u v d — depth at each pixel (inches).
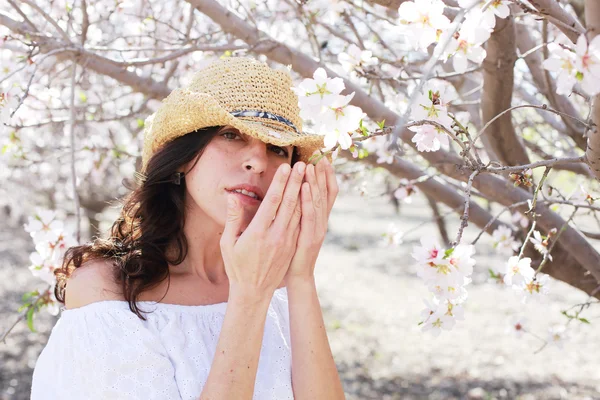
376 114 84.8
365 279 451.8
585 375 255.4
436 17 50.4
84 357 50.5
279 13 124.1
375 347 296.5
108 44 115.8
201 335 54.9
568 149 122.0
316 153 49.5
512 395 238.5
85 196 322.3
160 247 56.8
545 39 76.5
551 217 87.2
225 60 59.0
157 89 102.7
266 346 58.3
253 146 55.1
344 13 100.4
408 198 105.3
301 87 48.5
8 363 256.7
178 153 55.8
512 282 63.4
